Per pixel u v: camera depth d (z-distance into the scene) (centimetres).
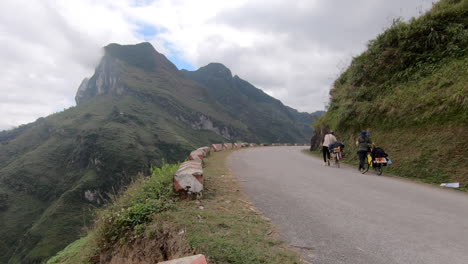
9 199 11369
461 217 440
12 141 18250
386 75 1356
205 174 802
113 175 12338
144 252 356
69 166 14075
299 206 490
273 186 666
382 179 804
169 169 701
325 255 300
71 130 16812
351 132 1404
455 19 1199
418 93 1065
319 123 2069
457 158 772
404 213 457
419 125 974
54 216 8994
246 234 342
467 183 686
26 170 13000
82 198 10544
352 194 592
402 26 1337
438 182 755
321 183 714
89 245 486
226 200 514
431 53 1195
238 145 2656
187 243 311
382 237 352
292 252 303
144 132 17025
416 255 301
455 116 855
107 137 14438
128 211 420
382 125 1165
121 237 405
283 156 1591
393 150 1009
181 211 411
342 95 1633
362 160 958
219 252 283
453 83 950
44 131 18788
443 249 317
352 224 400
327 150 1141
